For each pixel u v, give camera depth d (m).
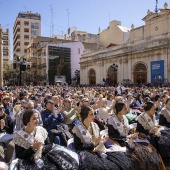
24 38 92.19
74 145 5.07
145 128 6.15
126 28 56.91
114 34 56.47
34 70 67.00
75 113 8.12
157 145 5.88
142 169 5.11
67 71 59.53
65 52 59.97
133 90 21.50
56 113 7.57
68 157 4.45
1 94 14.74
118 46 43.38
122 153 5.01
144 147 5.49
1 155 5.17
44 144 4.91
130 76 40.25
